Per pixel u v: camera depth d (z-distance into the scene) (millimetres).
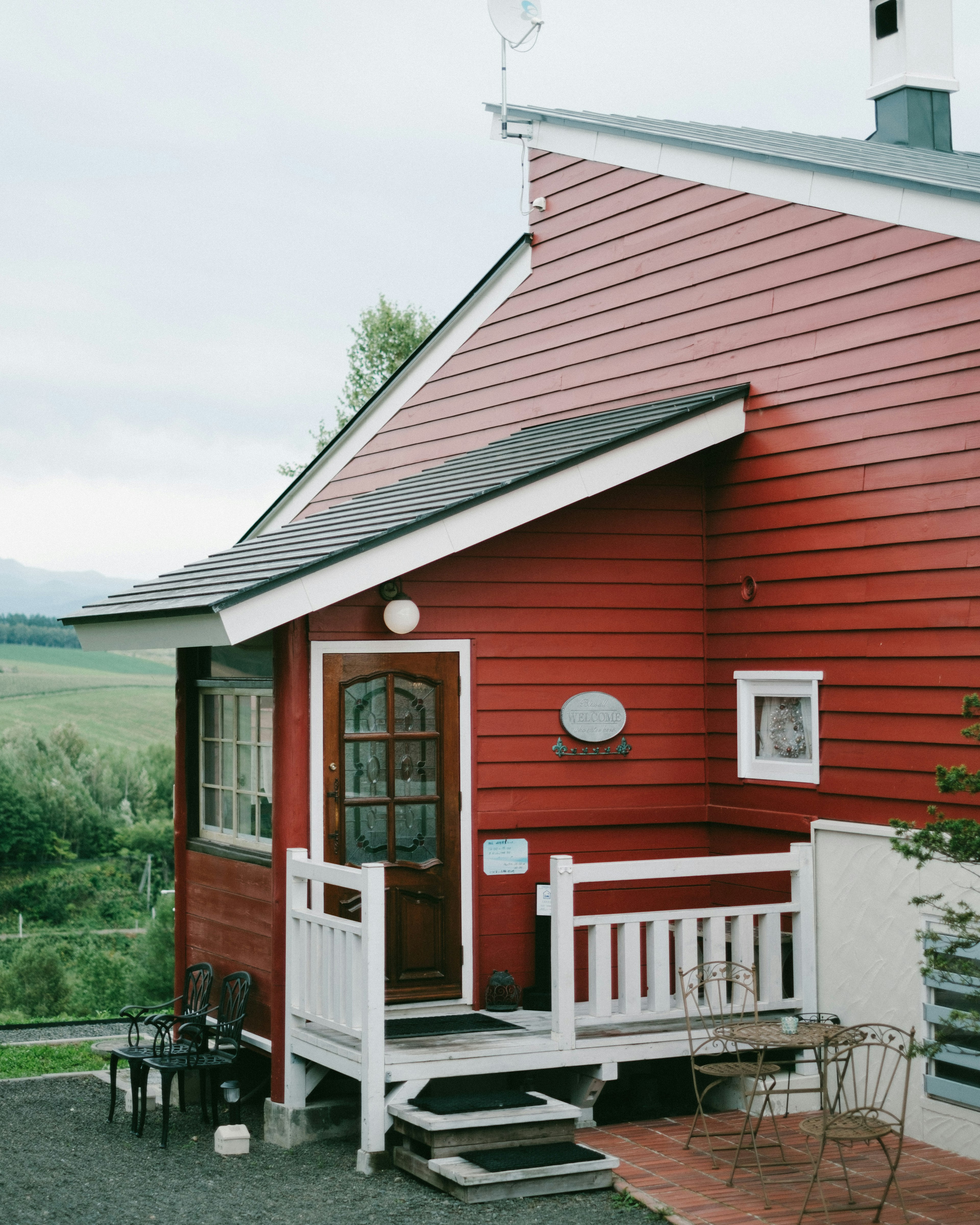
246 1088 8891
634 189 9453
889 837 7367
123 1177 6797
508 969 8336
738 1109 7762
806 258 8062
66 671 83812
